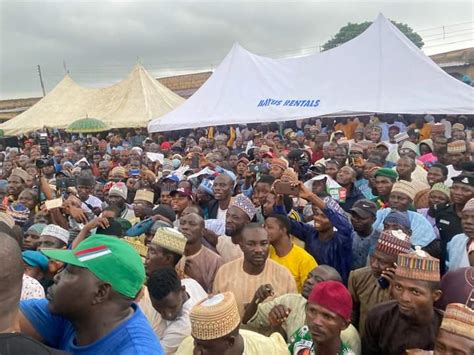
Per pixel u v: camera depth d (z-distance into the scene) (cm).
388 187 723
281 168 706
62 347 231
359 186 896
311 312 302
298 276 484
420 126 1647
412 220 574
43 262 404
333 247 522
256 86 1839
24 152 2048
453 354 252
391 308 351
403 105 1502
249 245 426
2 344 160
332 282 306
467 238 520
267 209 620
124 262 214
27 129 3033
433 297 325
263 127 2252
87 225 487
